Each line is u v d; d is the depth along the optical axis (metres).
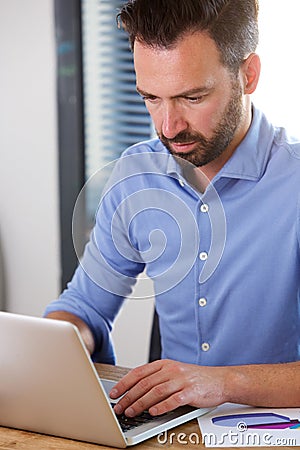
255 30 1.88
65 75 3.56
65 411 1.58
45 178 3.68
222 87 1.81
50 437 1.63
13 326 1.54
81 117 3.58
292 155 2.05
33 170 3.70
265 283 2.04
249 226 2.05
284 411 1.73
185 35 1.73
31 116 3.66
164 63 1.75
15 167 3.74
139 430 1.62
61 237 3.68
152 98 1.82
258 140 2.06
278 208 2.03
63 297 2.29
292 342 2.07
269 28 3.20
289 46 3.19
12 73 3.67
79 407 1.56
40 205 3.71
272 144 2.08
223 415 1.72
